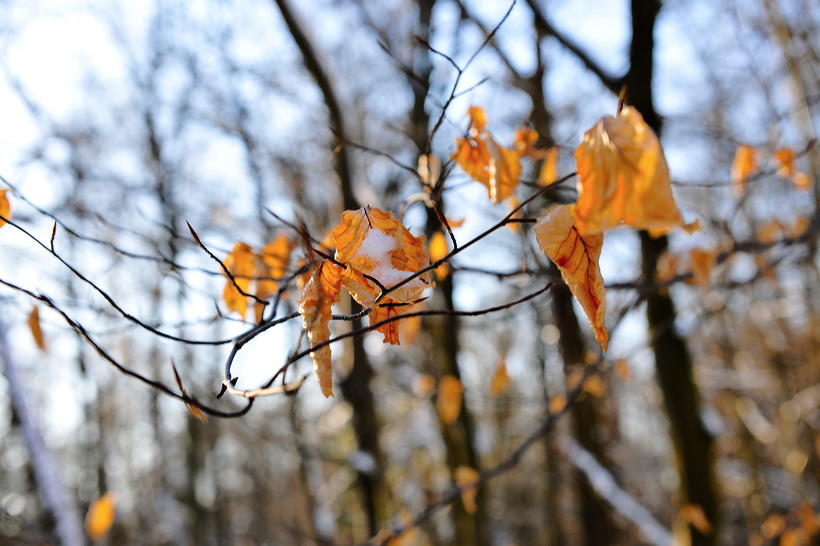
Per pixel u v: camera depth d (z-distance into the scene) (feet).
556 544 34.76
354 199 12.94
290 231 7.84
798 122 12.67
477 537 21.38
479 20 12.48
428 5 16.69
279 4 12.17
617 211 2.86
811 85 14.34
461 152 5.54
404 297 3.55
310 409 30.12
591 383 12.19
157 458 40.40
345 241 3.69
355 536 30.81
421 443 30.66
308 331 3.54
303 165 18.20
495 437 35.12
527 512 44.39
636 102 12.35
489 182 5.49
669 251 11.98
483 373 33.78
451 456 21.93
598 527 20.34
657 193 2.79
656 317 15.31
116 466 41.57
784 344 29.73
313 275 3.62
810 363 27.14
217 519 41.98
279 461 43.57
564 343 16.20
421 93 15.81
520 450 11.19
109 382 34.76
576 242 3.34
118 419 41.70
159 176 19.45
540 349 24.23
